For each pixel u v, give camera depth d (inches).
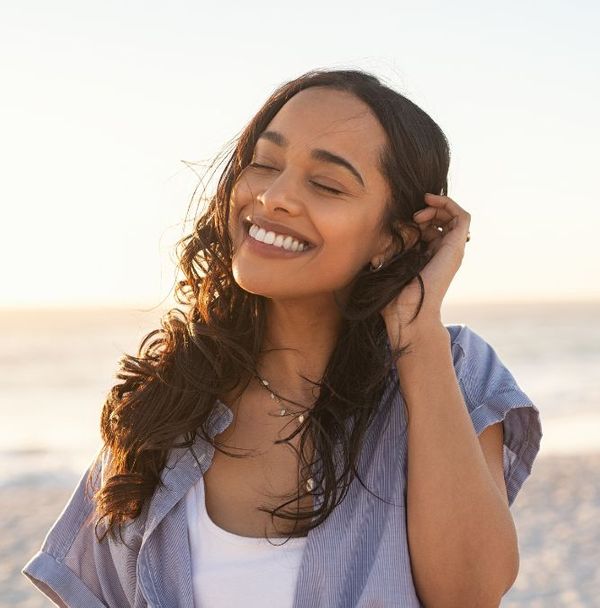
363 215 75.2
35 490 557.9
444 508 73.5
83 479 84.2
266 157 75.4
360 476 76.5
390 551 73.6
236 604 73.1
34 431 866.1
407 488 75.6
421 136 79.0
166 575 75.5
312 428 76.5
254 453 77.9
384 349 79.6
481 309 5895.7
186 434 77.1
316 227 73.4
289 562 73.3
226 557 74.2
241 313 80.0
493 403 79.7
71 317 4451.3
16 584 353.4
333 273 74.8
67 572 82.1
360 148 74.9
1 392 1311.5
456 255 79.7
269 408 79.3
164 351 81.4
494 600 74.9
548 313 4963.1
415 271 78.2
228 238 80.1
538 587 339.3
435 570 73.7
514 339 2422.5
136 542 78.5
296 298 77.0
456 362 82.0
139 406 78.8
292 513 73.4
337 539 73.5
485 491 74.4
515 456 81.7
